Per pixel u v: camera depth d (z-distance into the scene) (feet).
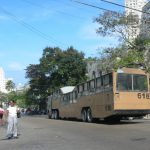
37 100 284.00
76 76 262.06
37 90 278.46
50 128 84.69
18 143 56.70
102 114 98.89
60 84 263.49
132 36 165.68
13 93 492.13
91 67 251.39
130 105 94.07
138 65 157.17
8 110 65.92
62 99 134.62
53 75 268.21
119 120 109.81
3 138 65.82
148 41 160.25
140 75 96.48
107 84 96.32
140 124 88.17
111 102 93.86
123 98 93.50
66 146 49.90
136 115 98.12
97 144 50.75
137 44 161.89
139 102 95.35
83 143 52.49
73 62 261.85
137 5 186.60
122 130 70.74
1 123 99.55
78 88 117.19
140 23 165.27
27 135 68.95
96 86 102.99
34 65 277.64
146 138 54.90
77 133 68.44
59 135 65.77
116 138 56.90
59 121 118.73
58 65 263.70
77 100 117.80
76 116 118.52
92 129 76.54
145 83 96.89
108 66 159.12
